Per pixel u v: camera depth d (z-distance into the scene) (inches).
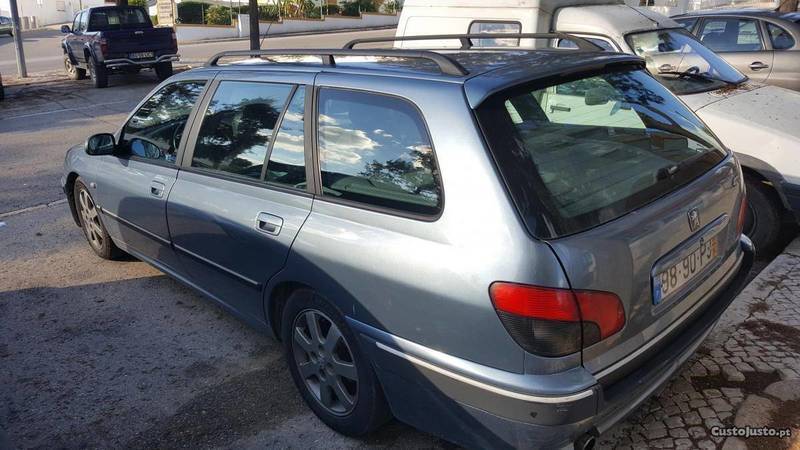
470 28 256.4
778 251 199.8
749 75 325.1
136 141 176.9
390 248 101.1
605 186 98.3
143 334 166.2
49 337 166.4
